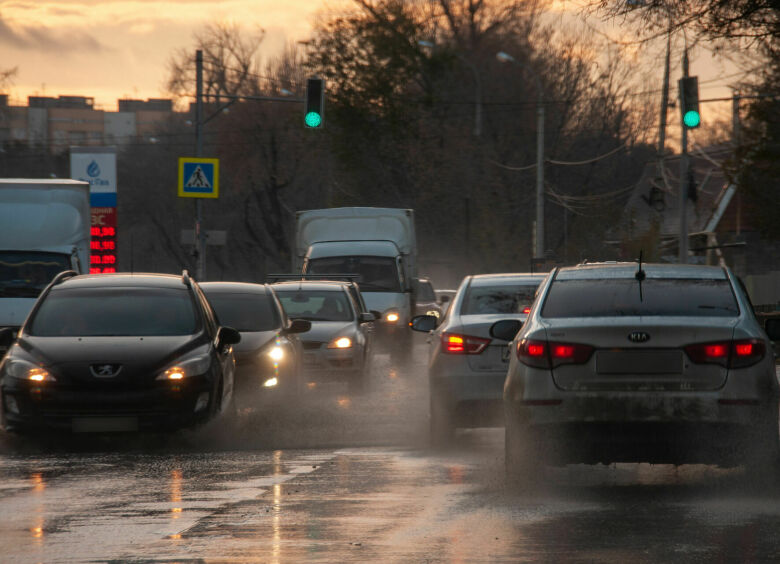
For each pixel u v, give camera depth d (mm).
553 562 20906
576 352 27656
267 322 52531
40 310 42562
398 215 99938
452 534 23547
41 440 41031
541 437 27781
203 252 133000
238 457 36406
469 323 37750
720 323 27750
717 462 27859
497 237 190250
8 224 76625
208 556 21609
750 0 64625
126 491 29516
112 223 134375
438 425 37969
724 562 20797
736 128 125438
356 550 22047
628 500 27578
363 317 65625
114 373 38812
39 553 21938
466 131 198125
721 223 189125
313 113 91312
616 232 196375
